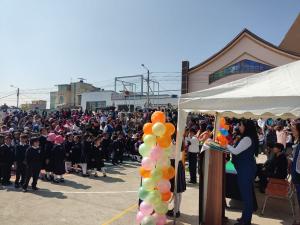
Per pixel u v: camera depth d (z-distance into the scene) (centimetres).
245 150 557
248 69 2684
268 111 495
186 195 826
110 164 1366
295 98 479
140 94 4134
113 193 816
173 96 3950
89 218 611
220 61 2805
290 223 615
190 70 2920
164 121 569
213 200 577
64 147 994
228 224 595
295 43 2478
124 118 2205
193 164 978
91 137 1100
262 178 821
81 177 1030
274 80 572
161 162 543
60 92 7000
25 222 578
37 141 828
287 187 648
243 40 2702
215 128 780
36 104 7269
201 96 587
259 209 706
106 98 5053
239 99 524
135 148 1496
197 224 595
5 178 873
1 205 677
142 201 566
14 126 1906
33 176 820
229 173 699
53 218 604
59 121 1925
